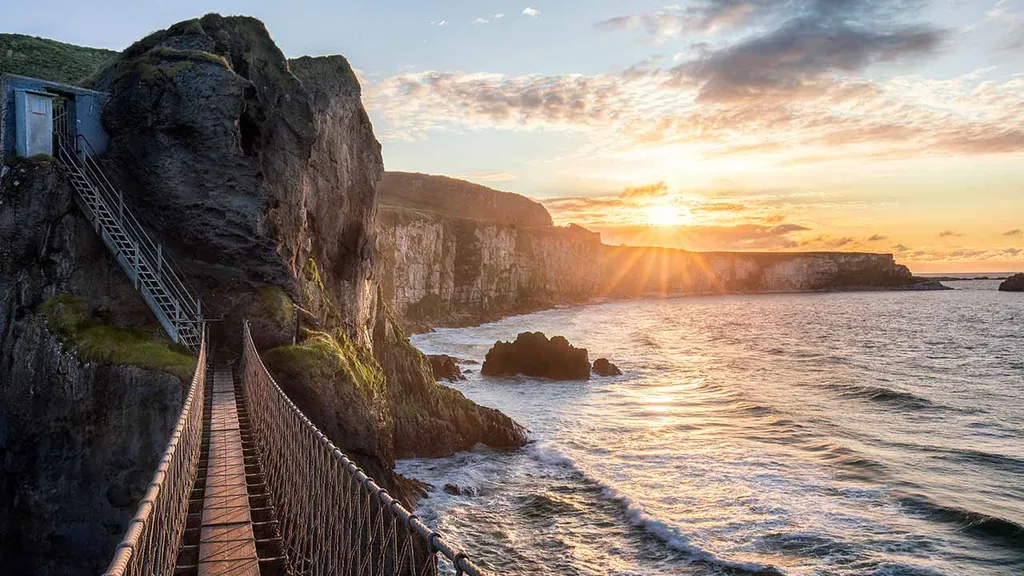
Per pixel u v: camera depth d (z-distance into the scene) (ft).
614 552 80.28
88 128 81.92
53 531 62.69
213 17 97.14
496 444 123.24
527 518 90.27
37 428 64.44
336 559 27.84
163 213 84.23
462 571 16.62
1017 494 97.91
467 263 497.87
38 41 109.19
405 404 120.16
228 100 85.97
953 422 148.46
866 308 599.57
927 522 87.30
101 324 70.23
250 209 86.99
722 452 120.98
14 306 68.64
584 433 135.23
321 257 115.44
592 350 303.48
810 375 223.71
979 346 308.81
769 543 80.84
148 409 62.69
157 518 24.97
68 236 72.74
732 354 288.92
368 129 137.08
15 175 71.15
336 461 28.60
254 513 41.42
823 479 104.83
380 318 140.05
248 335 75.61
